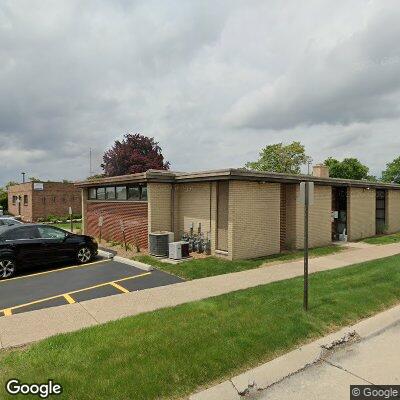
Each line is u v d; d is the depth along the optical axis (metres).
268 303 7.20
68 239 11.65
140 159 46.28
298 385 4.57
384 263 11.26
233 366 4.94
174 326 5.96
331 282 8.87
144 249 14.21
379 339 5.97
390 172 55.69
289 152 41.88
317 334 6.05
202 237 13.59
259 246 13.01
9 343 5.61
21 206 37.09
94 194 18.44
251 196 12.70
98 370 4.60
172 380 4.51
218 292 8.34
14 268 10.21
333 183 16.30
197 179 13.12
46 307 7.48
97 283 9.40
